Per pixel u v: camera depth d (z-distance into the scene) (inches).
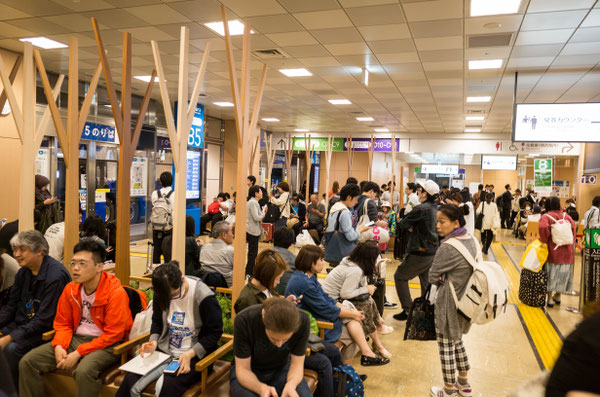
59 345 116.6
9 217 296.2
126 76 146.0
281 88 379.6
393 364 163.3
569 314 228.5
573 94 362.9
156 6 207.6
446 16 206.1
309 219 412.5
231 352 126.3
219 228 178.1
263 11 207.3
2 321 127.0
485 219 404.8
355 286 156.9
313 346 118.9
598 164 478.9
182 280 112.2
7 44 279.0
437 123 552.1
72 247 154.3
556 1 183.8
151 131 463.5
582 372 37.0
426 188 194.9
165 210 266.8
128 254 150.6
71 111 153.1
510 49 250.4
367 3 193.9
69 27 243.3
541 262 235.3
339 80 344.5
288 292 136.6
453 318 127.5
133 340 115.2
